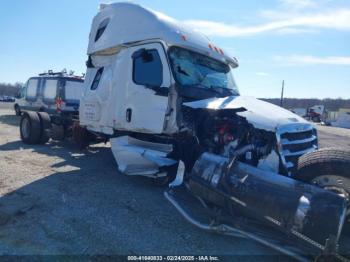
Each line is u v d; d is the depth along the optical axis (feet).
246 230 12.26
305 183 11.72
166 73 18.54
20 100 52.95
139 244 12.57
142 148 19.47
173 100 18.28
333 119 201.46
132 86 20.31
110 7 23.06
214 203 13.51
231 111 15.67
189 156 16.97
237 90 21.65
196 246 12.59
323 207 10.67
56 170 22.94
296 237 10.81
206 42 20.94
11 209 15.38
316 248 10.34
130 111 20.36
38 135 32.55
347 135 90.53
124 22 21.36
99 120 23.29
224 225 12.67
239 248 12.58
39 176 21.17
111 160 26.91
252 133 14.88
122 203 16.74
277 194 11.69
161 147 19.07
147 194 18.22
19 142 34.50
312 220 10.67
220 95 19.72
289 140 14.84
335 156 12.44
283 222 11.21
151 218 14.97
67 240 12.62
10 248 11.82
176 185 15.17
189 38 19.86
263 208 11.76
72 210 15.57
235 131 15.60
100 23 23.86
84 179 20.88
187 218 13.82
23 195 17.35
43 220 14.30
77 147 30.99
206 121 16.60
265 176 12.42
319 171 12.57
